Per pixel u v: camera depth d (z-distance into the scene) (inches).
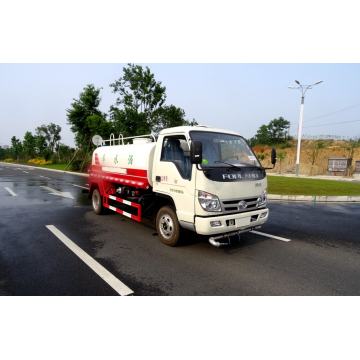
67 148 1673.2
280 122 2063.2
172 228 199.0
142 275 156.3
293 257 189.3
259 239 229.3
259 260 182.4
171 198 196.1
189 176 179.0
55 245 203.9
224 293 139.0
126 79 757.3
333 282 153.4
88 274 156.2
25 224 263.9
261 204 203.0
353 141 1664.6
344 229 265.4
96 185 312.8
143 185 223.1
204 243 212.5
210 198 171.0
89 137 938.1
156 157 209.5
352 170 1274.6
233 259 182.9
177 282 148.9
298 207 380.2
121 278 152.1
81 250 194.4
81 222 274.4
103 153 297.1
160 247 202.7
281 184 641.6
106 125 828.0
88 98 901.2
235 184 182.1
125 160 250.5
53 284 143.9
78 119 909.2
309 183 680.4
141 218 231.1
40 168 1310.3
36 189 525.3
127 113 731.4
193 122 868.6
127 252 191.8
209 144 190.9
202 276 156.6
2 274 154.3
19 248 196.1
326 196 442.9
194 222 175.0
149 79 746.8
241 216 183.8
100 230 245.9
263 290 142.8
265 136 2102.6
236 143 209.3
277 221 295.3
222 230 175.6
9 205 361.1
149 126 761.6
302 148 1750.7
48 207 350.0
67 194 462.6
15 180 703.7
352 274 164.2
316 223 288.2
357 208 380.5
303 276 159.9
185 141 187.0
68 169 1093.8
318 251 202.5
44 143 1838.1
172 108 798.5
